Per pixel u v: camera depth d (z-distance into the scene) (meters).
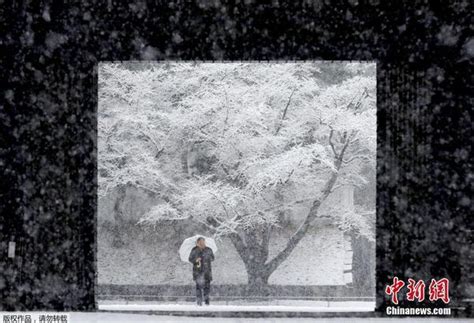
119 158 28.92
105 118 28.64
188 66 27.66
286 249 27.36
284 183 26.12
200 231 34.78
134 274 33.16
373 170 30.84
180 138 28.67
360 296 29.95
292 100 27.31
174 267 33.34
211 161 29.23
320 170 28.53
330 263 32.72
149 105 28.86
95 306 12.75
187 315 13.91
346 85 26.62
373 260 30.19
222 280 31.36
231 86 26.88
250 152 26.94
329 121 25.91
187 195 26.62
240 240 27.09
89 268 12.66
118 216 35.34
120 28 12.49
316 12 12.37
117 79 28.75
